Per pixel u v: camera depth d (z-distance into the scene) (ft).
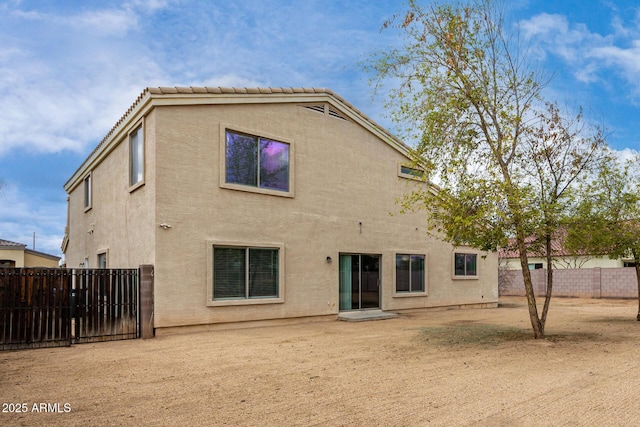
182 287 40.11
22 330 32.65
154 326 38.42
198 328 40.98
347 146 55.16
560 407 18.99
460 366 26.99
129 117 44.24
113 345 34.40
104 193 54.65
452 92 37.01
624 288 93.61
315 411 18.56
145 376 24.57
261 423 17.17
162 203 39.65
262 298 45.60
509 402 19.67
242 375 24.76
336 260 52.70
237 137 45.06
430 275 64.54
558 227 36.29
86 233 62.54
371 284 57.36
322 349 32.76
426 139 36.86
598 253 48.73
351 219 54.85
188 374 25.00
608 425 16.94
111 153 52.54
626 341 36.22
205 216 42.01
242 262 44.60
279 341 36.29
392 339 37.52
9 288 32.53
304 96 50.29
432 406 19.13
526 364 27.53
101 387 22.30
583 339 37.19
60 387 22.33
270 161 47.50
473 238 34.99
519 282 109.09
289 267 48.03
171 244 39.75
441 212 36.42
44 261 96.99
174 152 40.63
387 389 21.81
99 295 36.19
